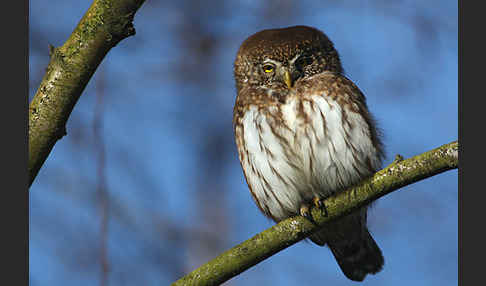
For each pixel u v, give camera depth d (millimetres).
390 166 8203
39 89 6590
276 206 10719
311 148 9961
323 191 10305
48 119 6512
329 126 9922
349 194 8469
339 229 11258
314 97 10156
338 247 11852
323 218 8500
